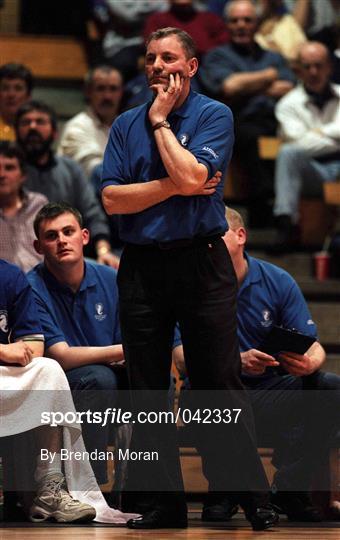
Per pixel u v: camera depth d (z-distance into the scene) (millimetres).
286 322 10805
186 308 8617
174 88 8516
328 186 16516
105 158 8836
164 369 8797
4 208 13188
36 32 21578
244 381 10508
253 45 18609
